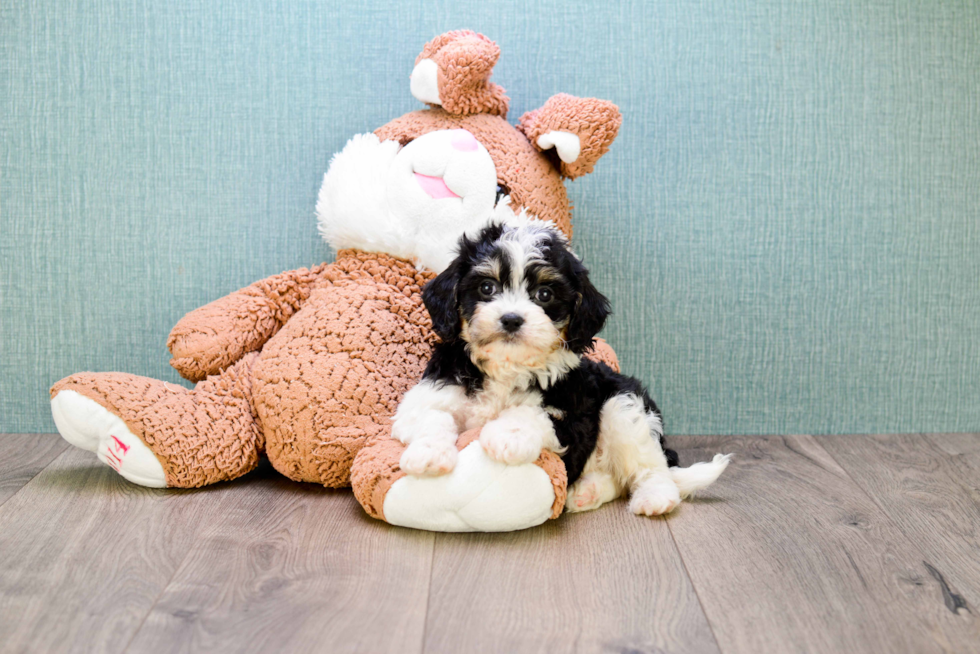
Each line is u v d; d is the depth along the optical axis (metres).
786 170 2.24
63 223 2.19
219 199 2.20
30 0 2.12
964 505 1.76
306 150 2.20
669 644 1.17
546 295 1.56
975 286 2.30
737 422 2.31
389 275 1.87
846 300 2.28
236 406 1.81
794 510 1.72
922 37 2.21
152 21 2.14
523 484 1.50
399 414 1.65
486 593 1.32
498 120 1.96
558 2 2.17
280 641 1.15
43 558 1.41
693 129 2.22
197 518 1.61
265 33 2.16
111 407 1.70
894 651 1.16
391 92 2.19
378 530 1.57
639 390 1.83
